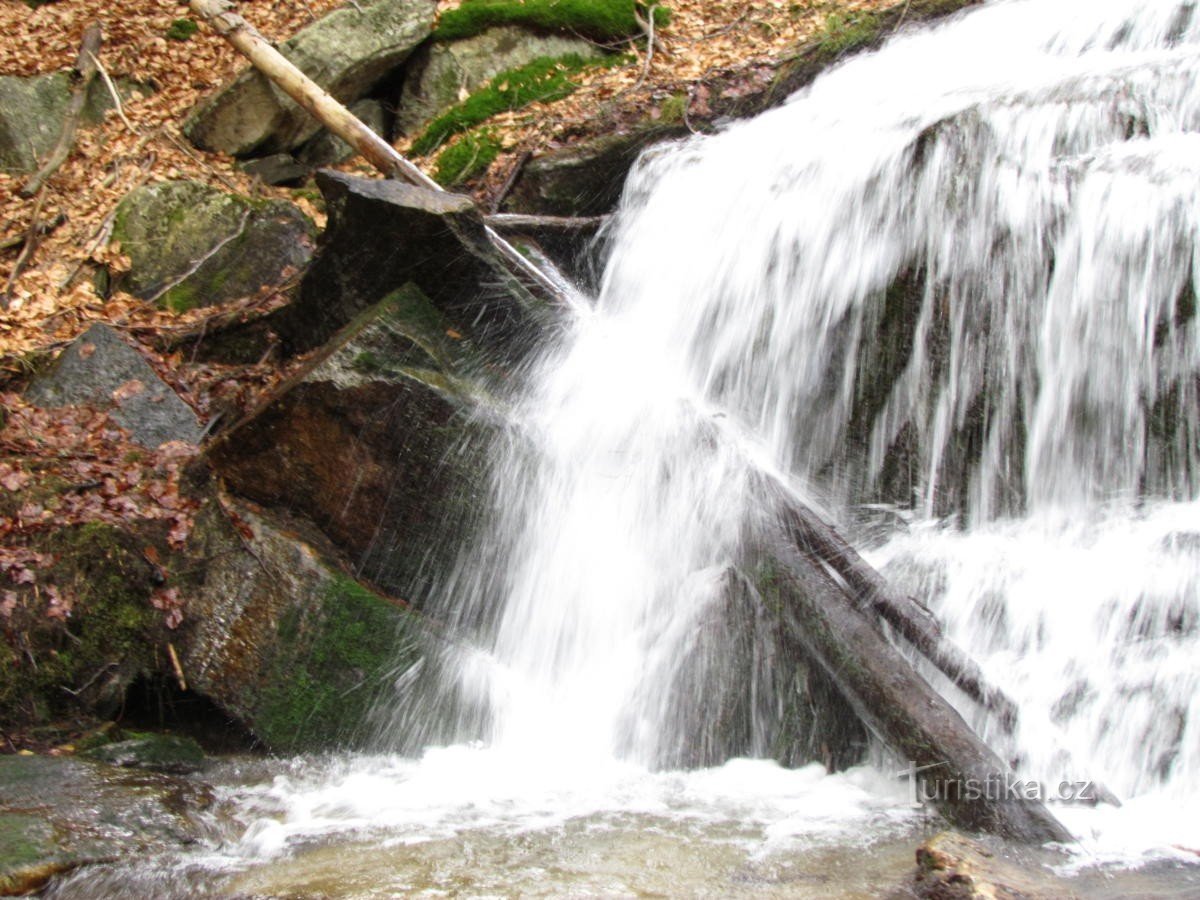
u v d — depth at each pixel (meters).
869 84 9.33
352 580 6.21
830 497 6.57
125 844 4.56
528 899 3.97
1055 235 6.08
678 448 6.23
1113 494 5.88
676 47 10.98
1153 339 5.78
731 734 5.50
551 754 5.76
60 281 8.85
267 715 5.94
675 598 5.89
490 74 11.02
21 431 7.16
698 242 7.73
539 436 6.43
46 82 10.41
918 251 6.43
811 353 6.79
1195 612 5.03
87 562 6.24
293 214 9.42
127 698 6.16
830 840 4.47
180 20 11.55
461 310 6.80
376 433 6.30
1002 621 5.46
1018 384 6.14
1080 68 7.85
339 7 10.89
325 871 4.32
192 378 8.16
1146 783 4.83
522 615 6.20
